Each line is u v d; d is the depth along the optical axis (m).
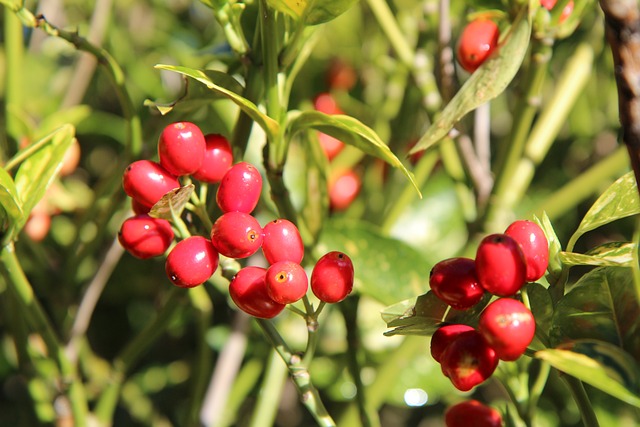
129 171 0.58
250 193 0.58
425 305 0.58
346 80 0.89
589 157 0.96
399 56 0.74
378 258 0.69
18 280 0.64
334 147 0.78
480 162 0.75
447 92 0.71
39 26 0.64
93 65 0.83
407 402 0.78
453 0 0.77
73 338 0.72
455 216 0.83
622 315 0.56
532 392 0.62
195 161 0.58
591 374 0.53
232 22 0.62
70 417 0.72
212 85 0.58
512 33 0.59
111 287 0.93
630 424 0.76
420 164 0.77
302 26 0.60
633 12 0.51
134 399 0.93
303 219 0.69
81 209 0.77
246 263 0.76
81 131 0.92
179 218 0.59
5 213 0.61
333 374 0.80
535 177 0.97
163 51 0.96
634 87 0.51
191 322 0.96
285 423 1.00
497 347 0.54
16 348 0.71
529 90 0.69
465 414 0.60
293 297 0.56
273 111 0.60
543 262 0.56
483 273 0.55
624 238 0.92
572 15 0.66
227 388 0.76
